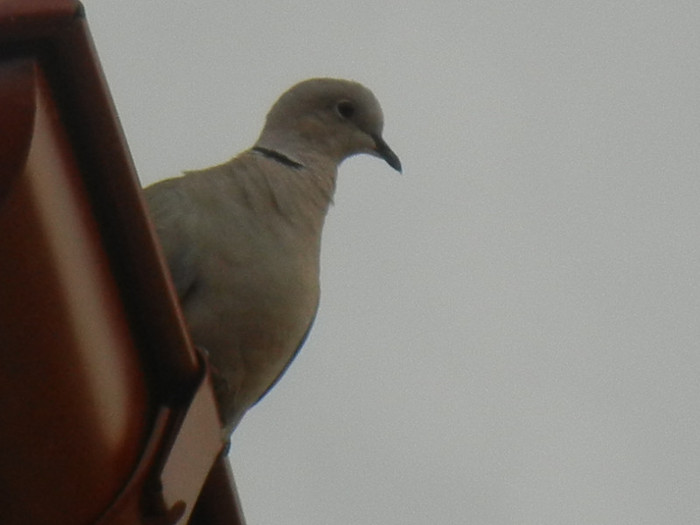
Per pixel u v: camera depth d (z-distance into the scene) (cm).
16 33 551
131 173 598
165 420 648
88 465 598
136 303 634
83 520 614
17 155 532
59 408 578
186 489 657
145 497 629
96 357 592
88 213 593
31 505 598
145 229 612
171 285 640
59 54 562
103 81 576
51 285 559
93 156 589
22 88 546
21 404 568
